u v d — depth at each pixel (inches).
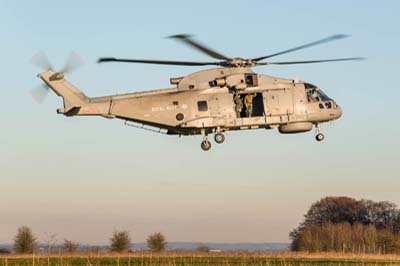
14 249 3009.4
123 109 2389.3
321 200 5669.3
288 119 2437.3
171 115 2389.3
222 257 2480.3
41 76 2375.7
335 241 4158.5
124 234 3053.6
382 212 5502.0
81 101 2391.7
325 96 2481.5
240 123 2406.5
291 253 2837.1
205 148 2431.1
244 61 2426.2
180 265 2117.4
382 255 3036.4
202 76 2428.6
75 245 2679.6
